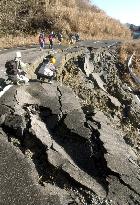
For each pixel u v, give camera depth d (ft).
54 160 33.30
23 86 48.67
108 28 214.48
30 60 65.98
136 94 89.40
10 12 148.66
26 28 147.64
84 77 78.64
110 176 34.55
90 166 36.14
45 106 43.37
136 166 38.86
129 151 43.11
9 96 42.14
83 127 40.78
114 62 112.98
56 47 102.53
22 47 95.76
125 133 60.03
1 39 108.47
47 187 29.40
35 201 26.45
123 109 73.56
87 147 37.86
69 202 28.84
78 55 90.22
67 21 174.40
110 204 30.48
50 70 54.34
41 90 48.96
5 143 32.58
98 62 99.76
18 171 29.25
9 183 27.61
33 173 29.78
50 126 41.04
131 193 32.94
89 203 30.07
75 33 156.15
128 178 34.88
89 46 117.91
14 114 36.81
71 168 33.32
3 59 68.59
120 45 153.79
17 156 31.14
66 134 39.65
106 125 45.83
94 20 201.77
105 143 39.58
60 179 31.91
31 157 33.37
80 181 31.86
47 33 150.10
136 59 135.33
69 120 41.55
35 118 39.47
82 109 48.85
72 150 37.65
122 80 100.68
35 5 161.27
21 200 26.14
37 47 98.53
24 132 35.42
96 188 32.12
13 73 48.19
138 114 73.51
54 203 26.86
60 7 177.06
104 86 84.33
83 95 67.00
